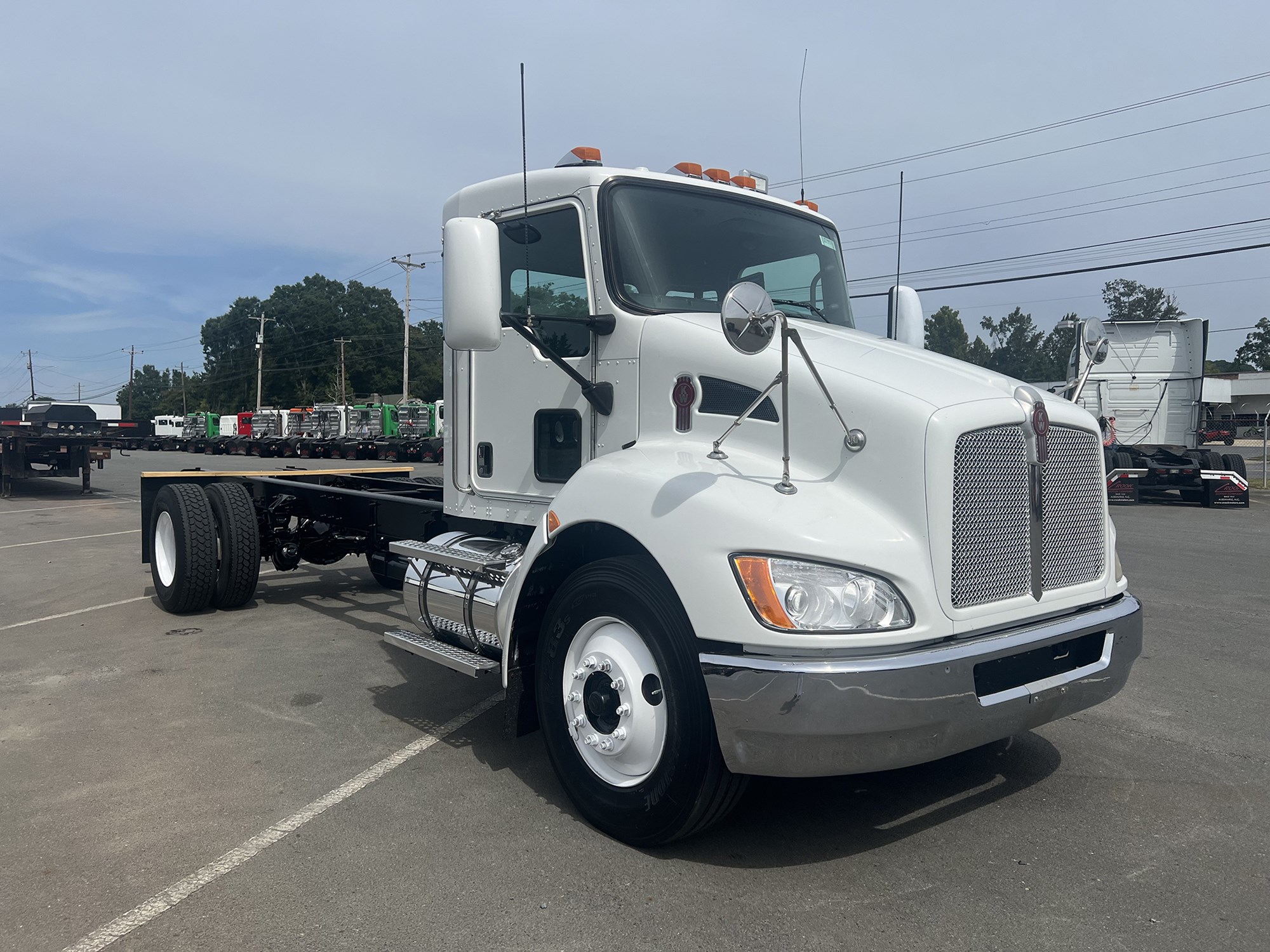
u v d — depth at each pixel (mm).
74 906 2846
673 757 2990
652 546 3023
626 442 3750
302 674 5441
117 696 5016
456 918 2770
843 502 3000
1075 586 3350
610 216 3852
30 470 20031
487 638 4012
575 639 3408
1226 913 2803
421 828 3385
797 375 3234
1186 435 17391
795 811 3535
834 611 2740
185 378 121562
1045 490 3223
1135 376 17594
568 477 4023
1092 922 2750
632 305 3770
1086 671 3221
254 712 4742
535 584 3629
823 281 4676
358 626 6719
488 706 4855
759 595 2760
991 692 2959
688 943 2635
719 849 3219
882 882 2988
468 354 4555
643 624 3086
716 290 4098
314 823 3428
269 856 3172
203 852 3195
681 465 3240
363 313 103375
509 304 4309
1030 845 3254
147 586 8477
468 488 4574
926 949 2605
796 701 2670
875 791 3727
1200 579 8617
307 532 7496
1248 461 33656
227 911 2814
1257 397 67500
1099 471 3521
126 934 2688
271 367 103062
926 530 2883
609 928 2715
